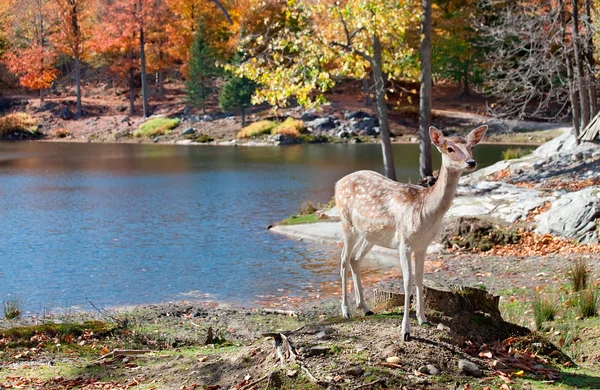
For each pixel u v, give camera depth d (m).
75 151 46.66
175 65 71.06
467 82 58.66
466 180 23.56
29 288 13.62
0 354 8.60
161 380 7.02
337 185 8.48
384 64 23.64
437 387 6.23
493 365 6.81
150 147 49.28
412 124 52.72
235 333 10.28
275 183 29.62
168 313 11.51
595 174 20.80
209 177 32.06
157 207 23.89
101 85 71.25
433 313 7.82
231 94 53.81
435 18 54.75
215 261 15.81
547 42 25.02
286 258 16.05
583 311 9.95
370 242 7.93
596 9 24.77
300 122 51.97
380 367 6.42
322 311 11.60
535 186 20.48
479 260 14.70
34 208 23.83
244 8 54.25
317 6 21.58
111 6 61.94
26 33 67.25
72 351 8.79
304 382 6.19
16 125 57.66
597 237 15.23
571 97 24.64
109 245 17.64
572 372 7.13
